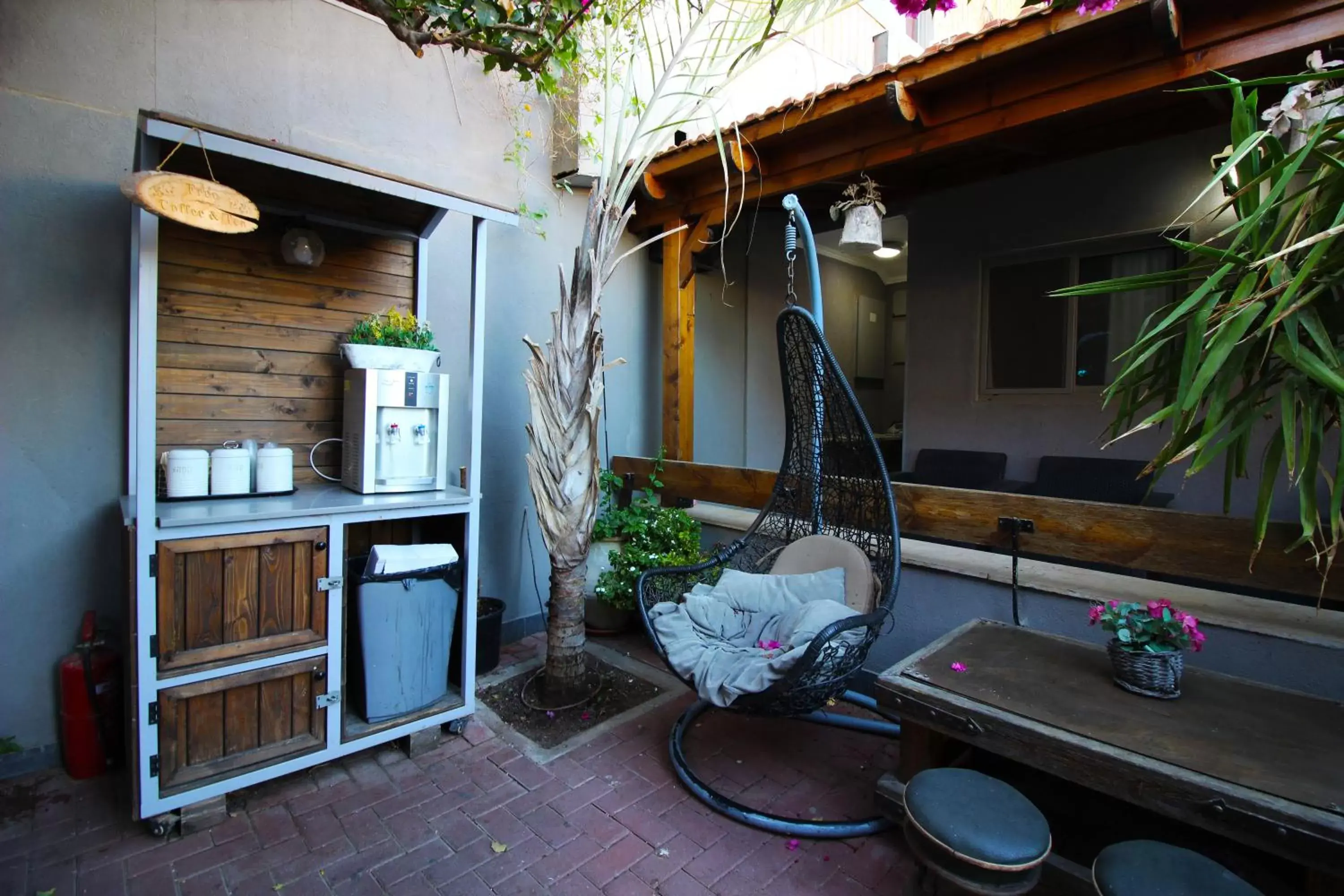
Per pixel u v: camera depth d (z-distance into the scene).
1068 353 4.34
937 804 1.51
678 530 3.55
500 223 2.64
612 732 2.67
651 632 2.46
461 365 3.32
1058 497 3.95
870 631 2.18
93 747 2.28
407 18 1.88
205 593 2.02
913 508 2.73
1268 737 1.55
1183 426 1.62
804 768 2.45
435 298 3.21
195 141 1.84
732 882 1.87
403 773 2.36
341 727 2.28
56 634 2.32
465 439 3.35
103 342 2.36
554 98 3.61
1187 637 1.73
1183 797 1.39
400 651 2.41
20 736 2.28
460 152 3.28
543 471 2.82
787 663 2.00
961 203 4.73
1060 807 2.04
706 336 4.97
